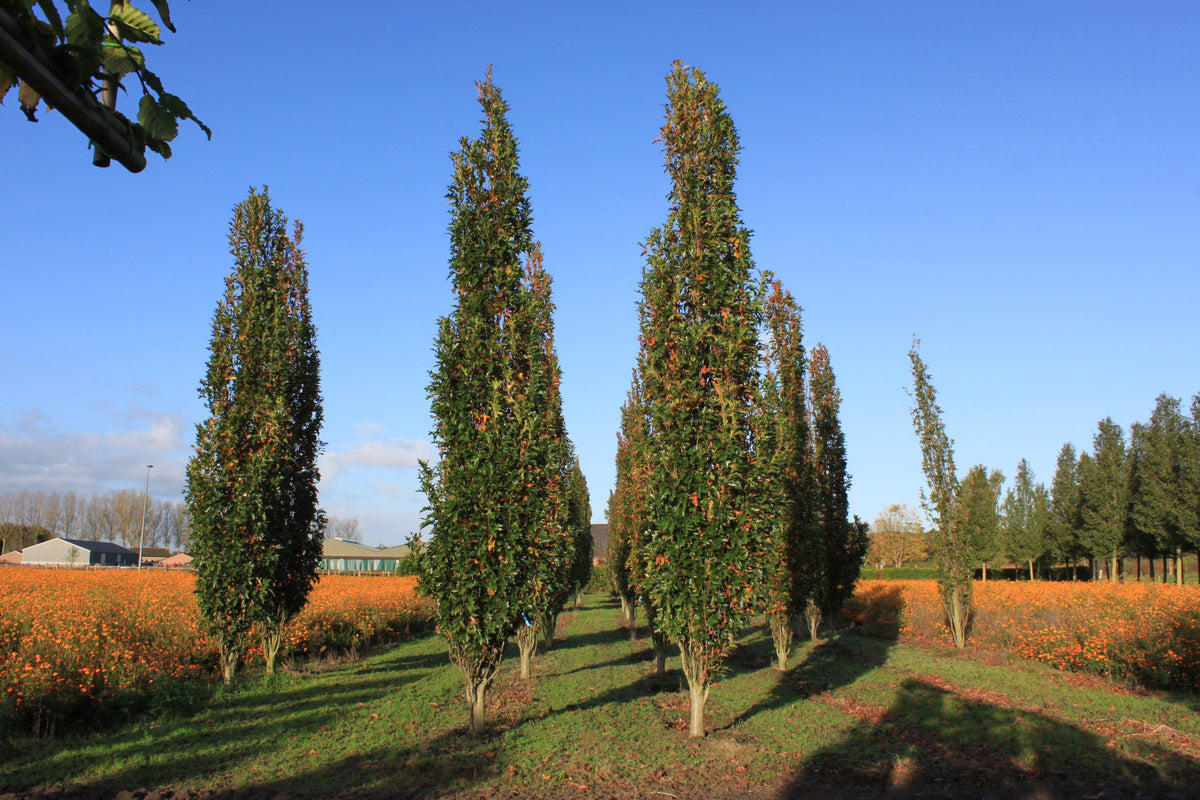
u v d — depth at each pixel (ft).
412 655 55.98
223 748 27.76
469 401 30.96
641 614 83.61
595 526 285.23
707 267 33.35
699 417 32.32
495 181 33.37
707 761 27.27
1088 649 49.57
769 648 62.90
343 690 39.96
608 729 31.04
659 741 29.55
